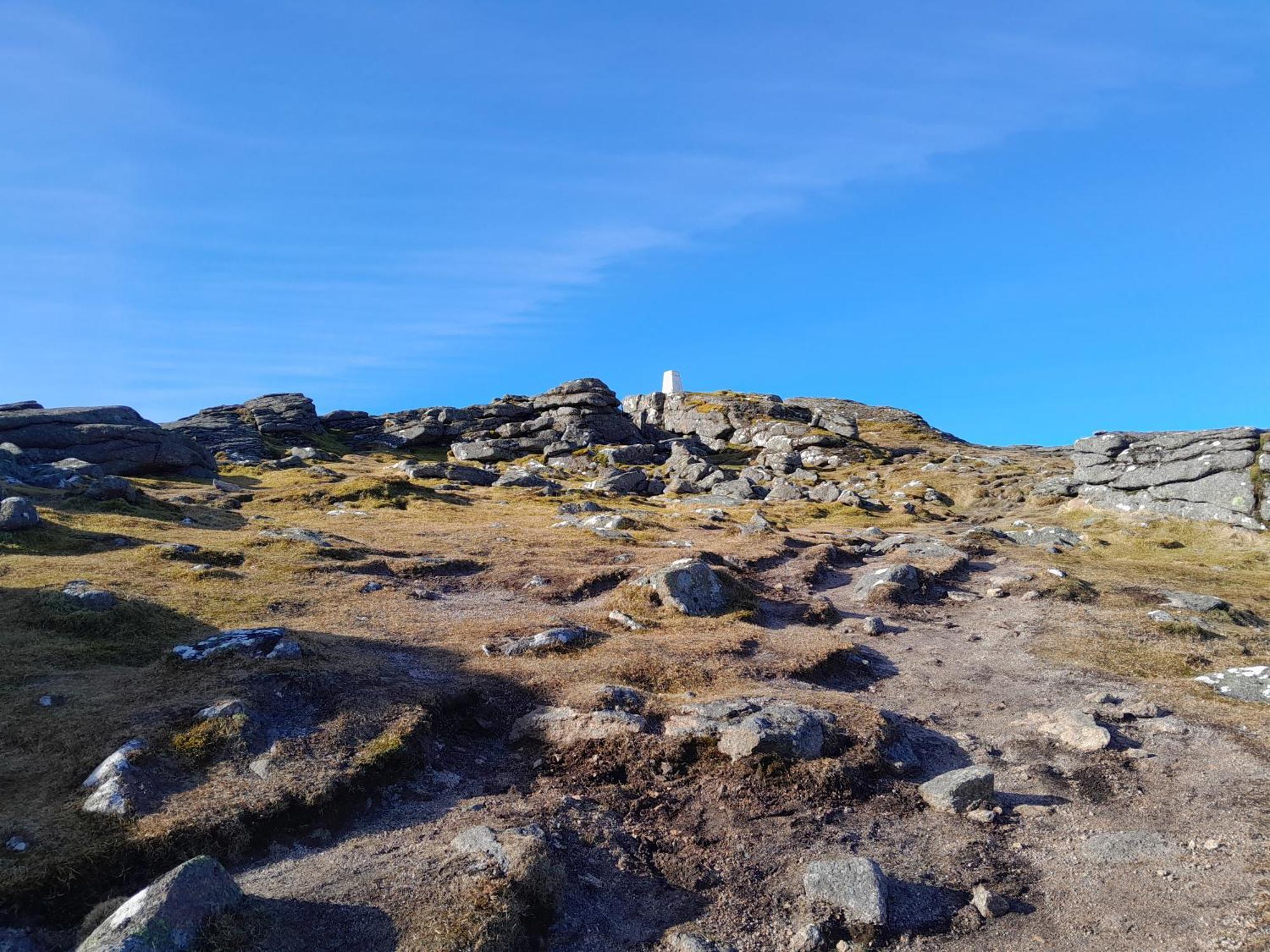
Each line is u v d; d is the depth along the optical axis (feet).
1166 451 133.59
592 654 56.85
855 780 41.52
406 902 27.89
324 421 302.86
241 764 36.58
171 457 155.74
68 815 31.55
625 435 286.05
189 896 24.94
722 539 109.81
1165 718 51.60
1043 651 66.44
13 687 42.52
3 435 138.31
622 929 30.14
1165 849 35.73
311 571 75.51
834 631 70.95
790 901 32.17
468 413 298.97
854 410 384.88
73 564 69.21
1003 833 38.17
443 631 60.90
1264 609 82.07
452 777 40.27
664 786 40.55
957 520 161.17
